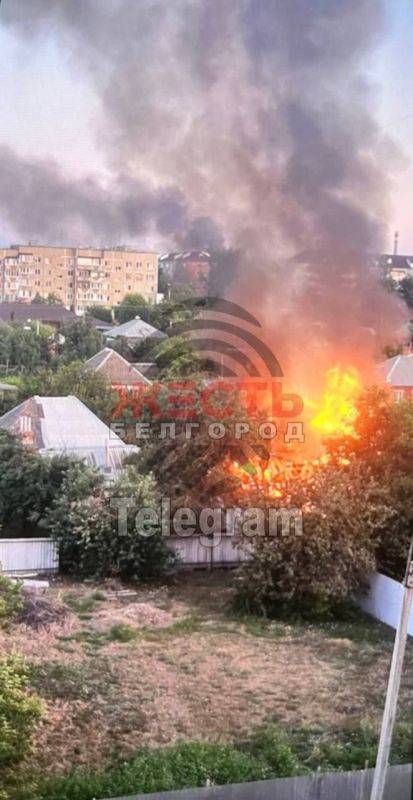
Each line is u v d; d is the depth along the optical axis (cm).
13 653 847
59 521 1324
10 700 743
